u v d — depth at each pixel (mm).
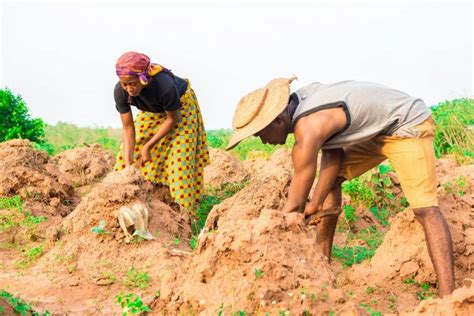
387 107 5402
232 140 5340
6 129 14859
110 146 18328
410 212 6133
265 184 7793
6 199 8398
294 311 4516
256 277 4691
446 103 17656
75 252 6656
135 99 8016
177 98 7977
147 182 7453
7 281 6348
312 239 5004
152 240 6824
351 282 6062
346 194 9109
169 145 8430
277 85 5387
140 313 4977
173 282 5027
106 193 6887
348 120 5297
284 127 5395
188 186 8461
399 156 5480
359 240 7762
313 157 5191
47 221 8141
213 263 4867
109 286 6180
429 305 4395
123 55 7582
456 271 5957
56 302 5871
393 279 5945
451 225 6086
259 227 4867
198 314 4750
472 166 10258
